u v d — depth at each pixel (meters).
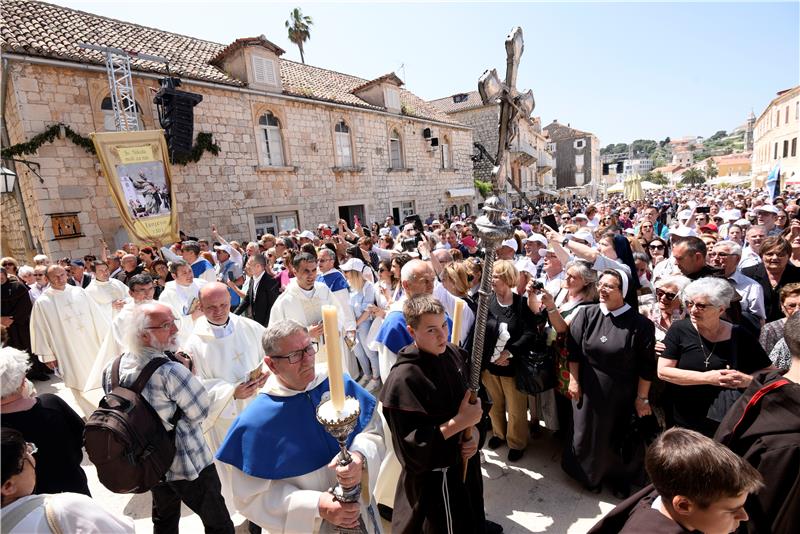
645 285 4.79
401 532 2.37
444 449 2.09
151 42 13.42
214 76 13.05
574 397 3.37
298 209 15.48
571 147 60.84
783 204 10.67
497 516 3.21
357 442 2.24
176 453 2.52
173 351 2.68
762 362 2.61
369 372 5.55
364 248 8.49
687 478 1.46
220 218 13.20
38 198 9.79
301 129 15.58
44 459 2.33
